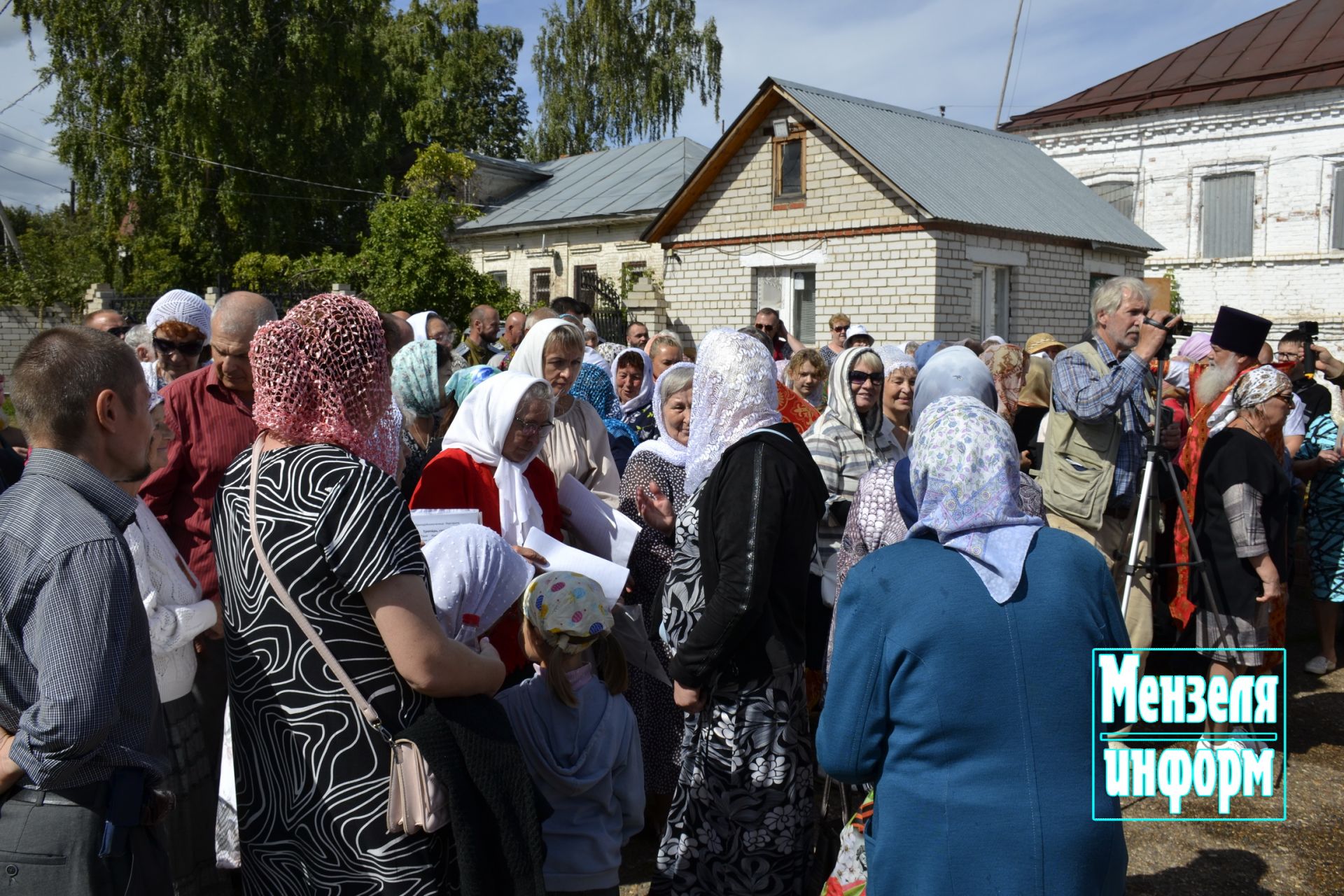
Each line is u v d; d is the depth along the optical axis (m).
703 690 2.66
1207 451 4.41
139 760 1.92
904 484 2.81
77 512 1.87
